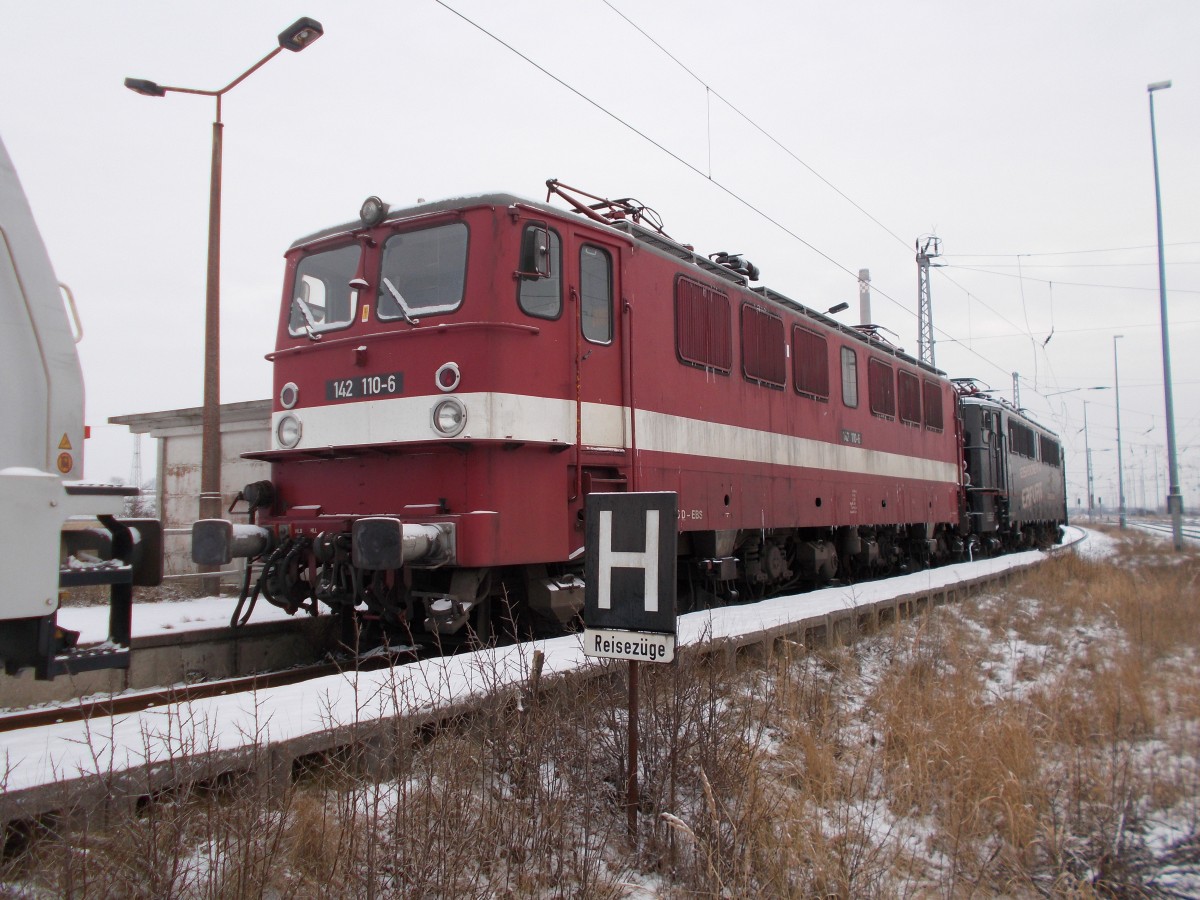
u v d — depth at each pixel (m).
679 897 4.04
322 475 8.18
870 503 14.87
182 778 3.65
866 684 8.07
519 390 7.45
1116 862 4.64
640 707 5.27
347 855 3.63
